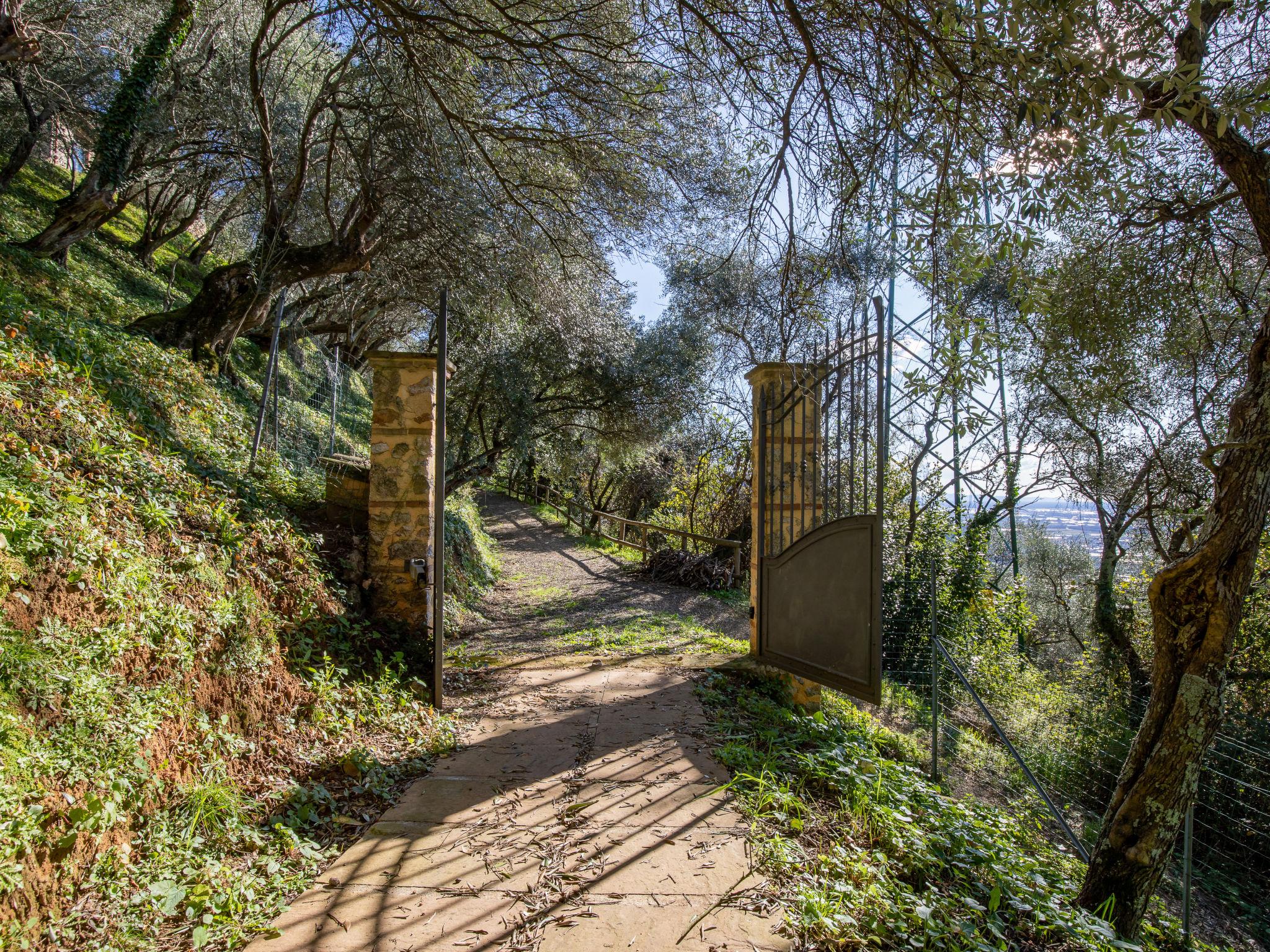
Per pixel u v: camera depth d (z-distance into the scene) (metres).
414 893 2.44
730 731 4.28
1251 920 5.67
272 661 3.70
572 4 5.53
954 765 6.24
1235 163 3.97
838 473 4.74
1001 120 2.82
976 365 3.31
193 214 14.39
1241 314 6.65
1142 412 8.62
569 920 2.27
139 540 3.27
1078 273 5.97
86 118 10.94
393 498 5.45
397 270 9.09
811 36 3.27
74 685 2.36
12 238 9.28
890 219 3.54
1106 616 10.45
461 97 6.05
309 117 7.23
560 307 9.41
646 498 20.89
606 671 5.77
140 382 5.55
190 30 9.28
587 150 6.94
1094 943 2.51
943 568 9.81
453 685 5.23
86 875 2.09
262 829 2.73
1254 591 8.00
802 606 4.93
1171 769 3.68
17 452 3.19
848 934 2.19
